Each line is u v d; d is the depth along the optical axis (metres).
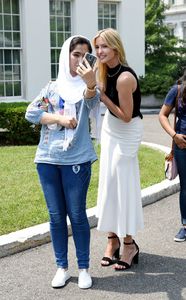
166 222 5.75
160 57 23.12
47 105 3.97
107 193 4.29
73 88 3.87
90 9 17.91
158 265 4.49
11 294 3.93
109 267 4.44
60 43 17.50
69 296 3.89
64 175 3.94
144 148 10.45
